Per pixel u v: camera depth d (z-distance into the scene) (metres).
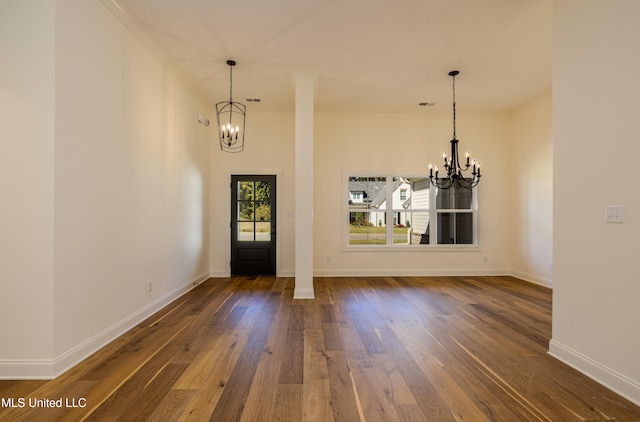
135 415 1.75
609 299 2.05
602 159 2.10
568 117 2.36
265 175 5.79
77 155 2.38
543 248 5.13
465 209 6.00
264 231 5.81
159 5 2.86
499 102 5.36
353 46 3.58
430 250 5.91
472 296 4.40
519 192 5.71
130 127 3.12
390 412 1.79
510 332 3.03
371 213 5.98
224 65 4.03
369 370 2.27
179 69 4.14
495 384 2.09
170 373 2.21
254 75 4.32
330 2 2.83
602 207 2.10
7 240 2.14
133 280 3.19
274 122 5.81
